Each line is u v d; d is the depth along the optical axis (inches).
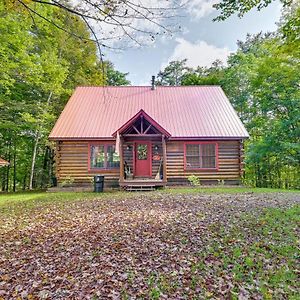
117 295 145.9
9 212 367.9
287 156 743.7
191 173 656.4
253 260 184.1
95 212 350.0
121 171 593.6
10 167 903.7
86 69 840.9
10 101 680.4
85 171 652.1
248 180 908.6
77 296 145.9
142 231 256.4
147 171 657.6
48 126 837.2
